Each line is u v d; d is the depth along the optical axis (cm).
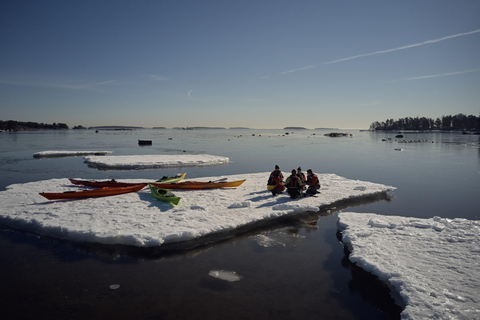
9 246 700
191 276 578
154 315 455
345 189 1247
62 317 450
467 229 712
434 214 985
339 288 542
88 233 709
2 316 452
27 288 531
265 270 606
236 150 3934
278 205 948
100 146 4597
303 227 858
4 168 2062
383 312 472
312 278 577
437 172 1950
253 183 1384
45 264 618
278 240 764
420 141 6531
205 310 468
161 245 693
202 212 884
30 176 1725
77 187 1266
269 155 3200
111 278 567
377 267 549
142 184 1216
